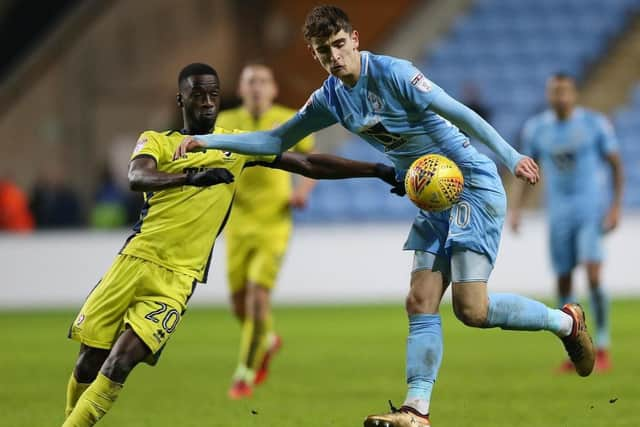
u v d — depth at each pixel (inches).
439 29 3400.6
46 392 1198.9
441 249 832.9
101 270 2385.6
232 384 1274.6
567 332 884.0
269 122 1333.7
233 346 1708.9
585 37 3348.9
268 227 1285.7
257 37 3174.2
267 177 1283.2
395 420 780.6
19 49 3410.4
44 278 2380.7
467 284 815.1
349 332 1882.4
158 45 3058.6
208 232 823.1
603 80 3174.2
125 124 3034.0
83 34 3026.6
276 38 3198.8
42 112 2999.5
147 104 3048.7
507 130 3036.4
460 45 3334.2
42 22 3430.1
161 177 750.5
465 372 1347.2
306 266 2422.5
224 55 3139.8
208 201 819.4
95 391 760.3
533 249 2362.2
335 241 2421.3
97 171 2994.6
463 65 3275.1
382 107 796.6
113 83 3031.5
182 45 3083.2
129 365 767.1
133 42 3038.9
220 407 1082.1
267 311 1240.2
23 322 2110.0
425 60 3304.6
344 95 808.3
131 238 817.5
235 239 1295.5
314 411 1045.2
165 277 802.8
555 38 3344.0
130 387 1250.6
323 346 1686.8
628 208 2743.6
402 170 846.5
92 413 758.5
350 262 2423.7
